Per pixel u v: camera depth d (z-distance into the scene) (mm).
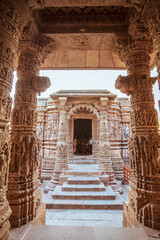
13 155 3520
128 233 2852
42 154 13852
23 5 2701
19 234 2791
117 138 14164
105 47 5113
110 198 7637
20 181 3471
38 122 14484
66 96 10711
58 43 4863
